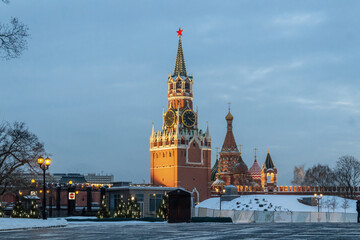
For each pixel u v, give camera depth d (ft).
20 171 275.80
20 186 278.26
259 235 121.90
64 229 154.30
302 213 298.76
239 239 110.73
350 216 310.65
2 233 137.08
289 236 117.91
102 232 138.62
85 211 466.29
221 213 302.45
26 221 167.63
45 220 176.96
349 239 108.78
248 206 654.53
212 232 134.72
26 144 268.00
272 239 109.91
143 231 141.38
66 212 483.92
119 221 245.24
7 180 272.51
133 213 346.54
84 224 195.11
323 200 646.33
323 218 299.38
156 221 255.91
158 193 514.68
